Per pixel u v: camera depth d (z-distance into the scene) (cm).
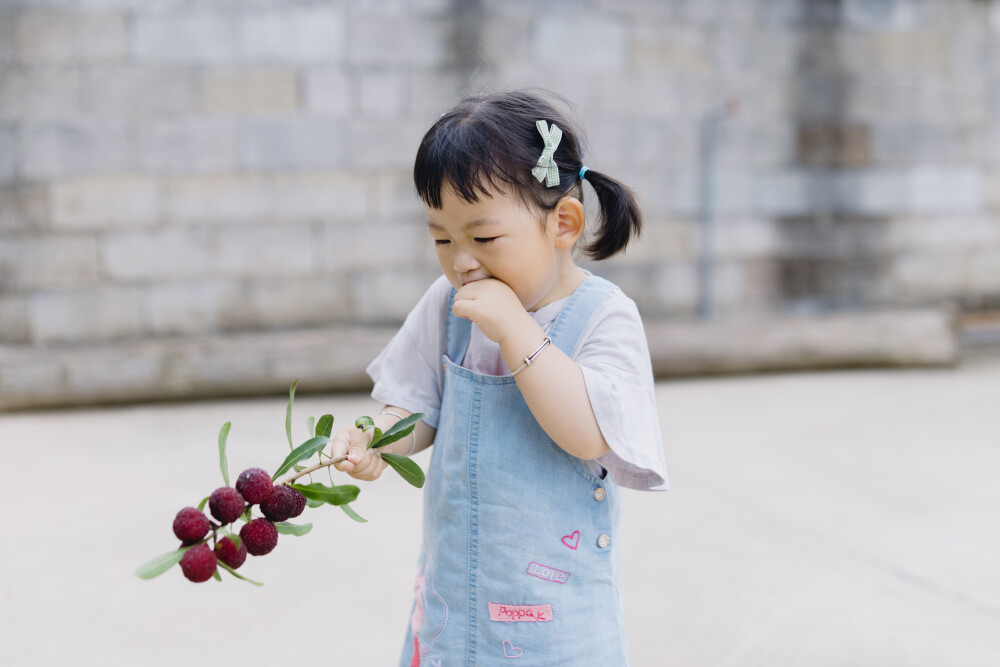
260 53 454
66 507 272
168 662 181
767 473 314
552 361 109
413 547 244
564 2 489
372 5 464
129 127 441
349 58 464
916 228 558
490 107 112
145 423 382
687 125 514
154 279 451
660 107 509
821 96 534
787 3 523
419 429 131
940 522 267
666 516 269
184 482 297
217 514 93
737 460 330
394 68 470
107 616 201
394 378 133
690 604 210
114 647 187
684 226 519
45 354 413
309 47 459
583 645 116
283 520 101
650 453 113
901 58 544
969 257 568
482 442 118
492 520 116
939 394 445
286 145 461
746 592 217
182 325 457
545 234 112
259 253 463
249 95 454
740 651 188
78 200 439
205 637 192
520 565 115
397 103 472
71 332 444
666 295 521
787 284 541
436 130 110
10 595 210
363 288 478
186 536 90
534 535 116
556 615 115
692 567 231
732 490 295
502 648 116
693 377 488
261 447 342
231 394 429
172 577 223
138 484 295
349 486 103
